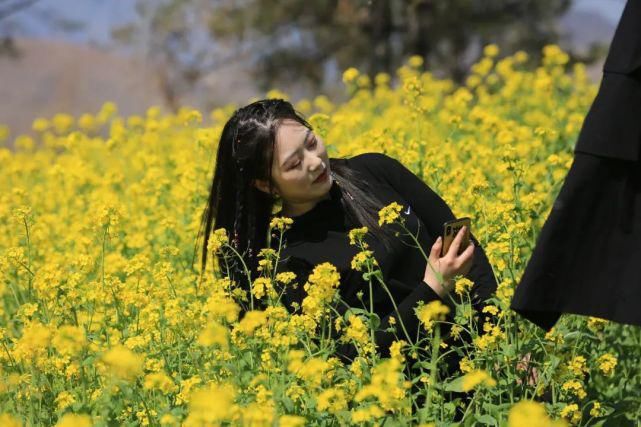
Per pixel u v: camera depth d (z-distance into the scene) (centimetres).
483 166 637
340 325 386
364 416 319
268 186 412
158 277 448
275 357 377
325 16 1906
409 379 380
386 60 1825
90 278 546
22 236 554
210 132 657
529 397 388
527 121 854
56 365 393
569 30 1869
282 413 348
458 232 389
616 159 325
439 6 1770
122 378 342
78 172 765
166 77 2117
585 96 911
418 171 572
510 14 1809
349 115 837
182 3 2062
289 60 1944
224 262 431
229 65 2069
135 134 899
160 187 672
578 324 412
